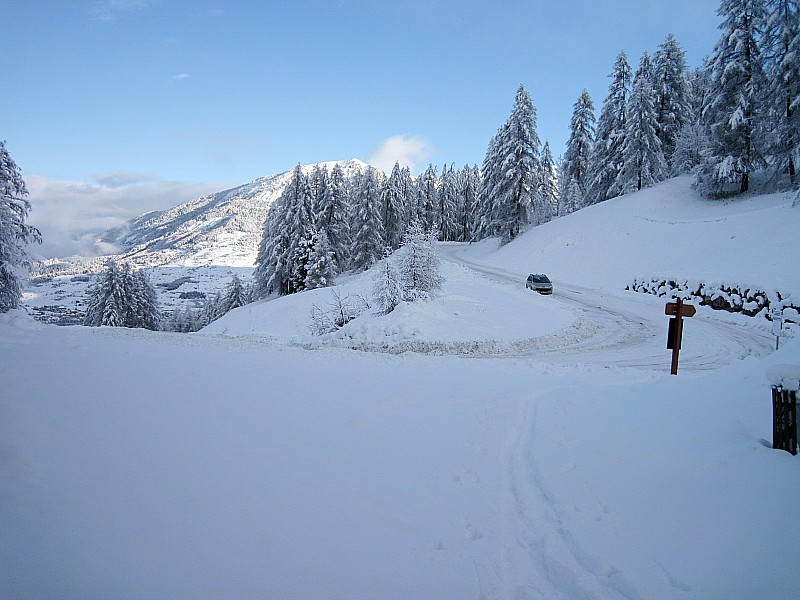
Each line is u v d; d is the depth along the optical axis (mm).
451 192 72375
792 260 20625
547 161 55125
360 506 3963
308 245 43531
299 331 24641
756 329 18016
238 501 3846
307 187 46156
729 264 23594
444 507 4059
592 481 4508
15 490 3615
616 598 2842
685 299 23375
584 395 7887
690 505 3916
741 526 3514
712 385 7645
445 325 17281
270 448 5125
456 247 62844
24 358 8945
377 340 15711
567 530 3646
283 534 3408
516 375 10031
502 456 5246
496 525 3799
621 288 28547
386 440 5625
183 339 15812
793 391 4676
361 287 29781
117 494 3760
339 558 3174
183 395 7039
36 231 26203
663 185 39875
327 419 6316
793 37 27750
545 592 2982
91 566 2793
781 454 4617
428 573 3104
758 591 2795
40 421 5230
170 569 2857
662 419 6281
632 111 40438
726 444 5109
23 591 2498
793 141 28469
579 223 40688
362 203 49562
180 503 3719
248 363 10492
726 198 33344
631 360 13906
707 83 33281
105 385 7203
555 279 33750
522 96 45125
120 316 42719
